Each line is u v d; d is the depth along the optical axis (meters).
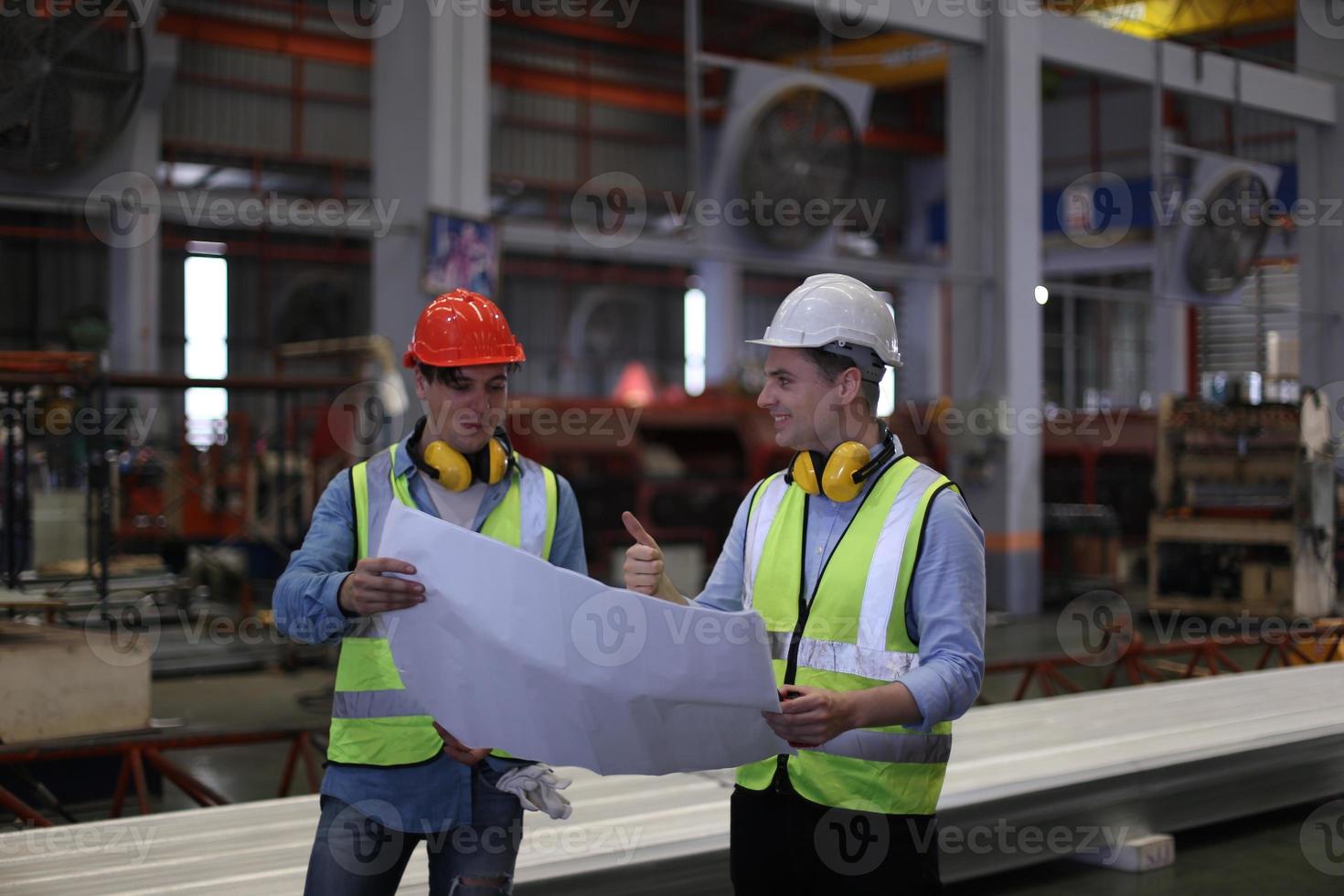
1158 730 4.10
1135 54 10.98
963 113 10.70
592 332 19.78
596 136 19.09
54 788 4.59
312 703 6.62
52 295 15.78
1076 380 19.83
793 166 9.52
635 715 1.57
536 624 1.55
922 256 19.86
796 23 17.41
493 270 7.85
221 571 8.53
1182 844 4.14
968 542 1.75
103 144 6.39
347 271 17.72
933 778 1.81
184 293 16.72
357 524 1.89
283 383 6.76
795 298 1.85
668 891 2.76
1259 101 11.64
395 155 7.81
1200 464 9.59
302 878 2.62
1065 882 3.75
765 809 1.91
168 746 4.11
